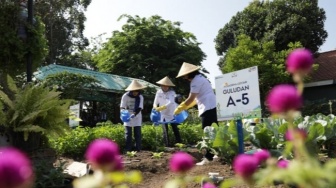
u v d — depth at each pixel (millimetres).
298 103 969
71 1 29484
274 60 21328
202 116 5738
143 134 8867
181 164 1285
